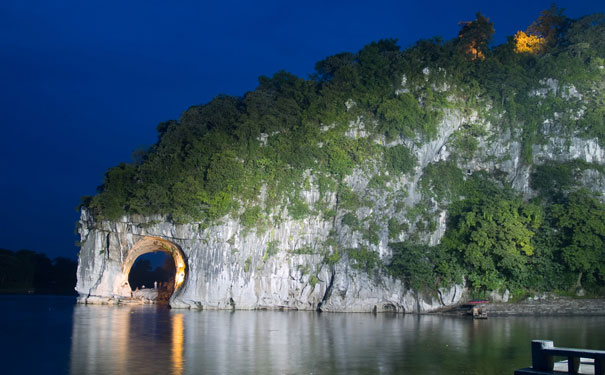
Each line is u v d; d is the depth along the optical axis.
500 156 72.50
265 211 67.94
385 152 69.81
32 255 129.62
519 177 71.38
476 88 73.56
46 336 36.91
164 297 79.31
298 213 68.06
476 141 72.44
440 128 71.56
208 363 26.88
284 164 69.19
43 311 59.72
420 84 72.38
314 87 76.31
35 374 24.22
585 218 62.06
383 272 64.88
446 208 68.94
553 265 62.62
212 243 66.69
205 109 75.69
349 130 71.25
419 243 66.19
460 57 74.88
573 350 18.95
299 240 68.44
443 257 64.44
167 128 76.94
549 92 72.88
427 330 42.41
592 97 73.12
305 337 37.25
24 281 126.12
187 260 68.38
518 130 72.69
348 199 67.94
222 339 35.56
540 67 73.38
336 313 62.34
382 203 67.94
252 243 67.00
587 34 77.44
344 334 39.22
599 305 59.56
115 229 71.06
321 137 69.94
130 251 72.69
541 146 72.00
